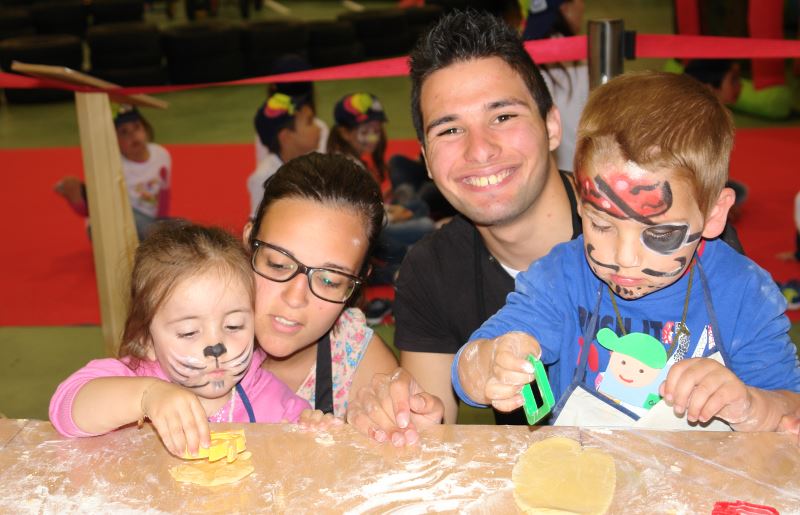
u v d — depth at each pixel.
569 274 1.97
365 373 2.26
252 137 7.88
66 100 9.56
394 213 4.66
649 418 1.76
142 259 1.89
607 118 1.74
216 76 9.77
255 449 1.56
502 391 1.62
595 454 1.52
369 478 1.47
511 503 1.40
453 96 2.08
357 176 2.11
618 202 1.69
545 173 2.14
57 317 4.63
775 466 1.48
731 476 1.46
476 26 2.09
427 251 2.39
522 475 1.47
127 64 9.54
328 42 9.91
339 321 2.24
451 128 2.10
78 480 1.48
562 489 1.42
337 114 5.00
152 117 8.70
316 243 1.99
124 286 2.77
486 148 2.06
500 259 2.34
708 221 1.78
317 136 5.12
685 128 1.68
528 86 2.12
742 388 1.60
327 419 1.68
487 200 2.11
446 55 2.09
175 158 7.27
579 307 1.96
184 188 6.55
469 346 1.82
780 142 7.00
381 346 2.30
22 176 7.01
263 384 2.03
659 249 1.72
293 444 1.58
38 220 6.05
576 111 3.91
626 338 1.86
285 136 5.04
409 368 2.49
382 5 14.13
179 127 8.30
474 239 2.35
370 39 10.26
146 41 9.55
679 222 1.70
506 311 1.97
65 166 7.23
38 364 4.15
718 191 1.75
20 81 3.34
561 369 2.00
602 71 2.86
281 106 5.00
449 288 2.37
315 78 3.36
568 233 2.25
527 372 1.61
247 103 9.19
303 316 2.01
